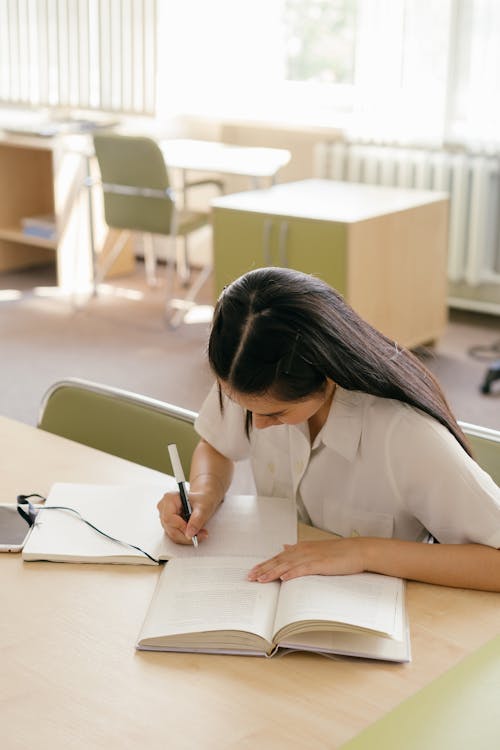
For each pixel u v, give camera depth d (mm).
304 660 1188
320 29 5348
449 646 1215
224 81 5598
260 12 5430
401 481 1418
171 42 5520
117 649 1208
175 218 4641
